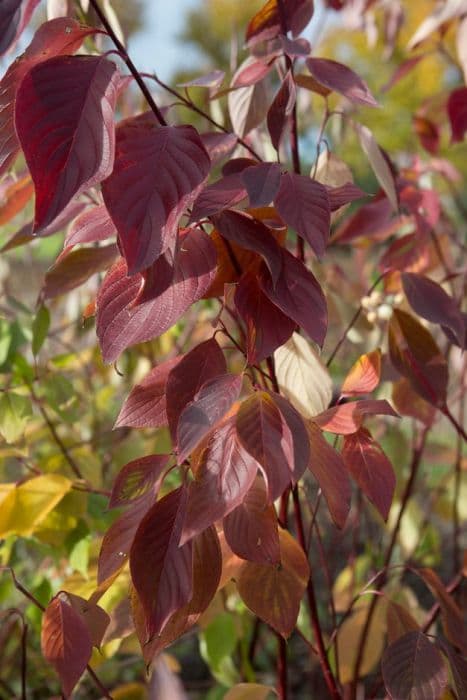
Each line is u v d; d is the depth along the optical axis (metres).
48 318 1.03
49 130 0.64
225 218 0.72
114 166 0.66
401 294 1.09
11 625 1.26
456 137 1.08
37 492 0.96
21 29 0.65
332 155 0.92
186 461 0.74
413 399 1.01
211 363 0.75
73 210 0.92
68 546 1.01
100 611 0.79
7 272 1.32
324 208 0.71
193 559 0.73
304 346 0.85
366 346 1.24
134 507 0.77
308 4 0.85
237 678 1.13
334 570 1.48
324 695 1.45
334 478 0.75
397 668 0.80
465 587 1.28
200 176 0.66
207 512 0.69
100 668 1.39
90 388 1.34
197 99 1.10
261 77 0.87
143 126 0.69
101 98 0.65
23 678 0.90
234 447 0.71
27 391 1.17
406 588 1.32
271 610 0.78
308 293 0.71
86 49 0.95
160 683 0.73
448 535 1.89
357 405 0.78
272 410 0.70
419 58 1.24
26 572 1.37
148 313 0.70
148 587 0.71
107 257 0.92
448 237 1.23
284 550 0.79
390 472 0.79
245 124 0.93
